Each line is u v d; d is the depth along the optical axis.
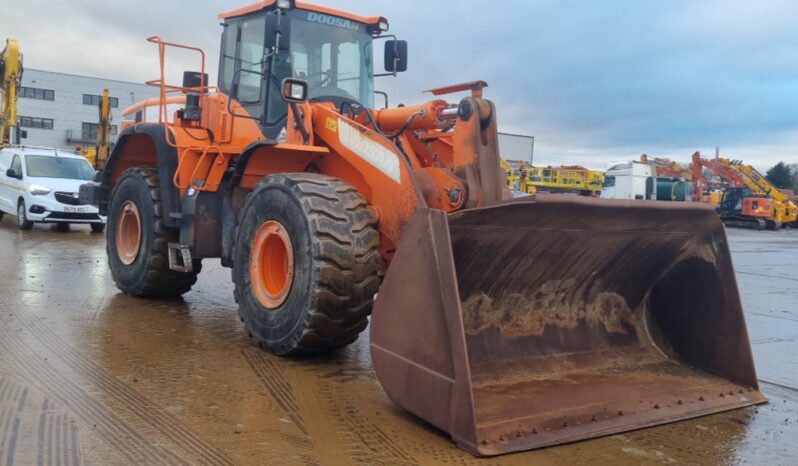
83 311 6.09
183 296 7.17
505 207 3.65
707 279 4.66
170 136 6.26
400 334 3.73
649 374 4.52
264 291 5.00
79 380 4.13
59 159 14.21
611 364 4.60
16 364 4.38
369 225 4.63
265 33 5.45
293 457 3.19
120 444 3.23
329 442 3.39
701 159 35.22
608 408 3.87
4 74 18.64
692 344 4.74
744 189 34.22
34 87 54.78
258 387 4.20
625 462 3.30
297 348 4.65
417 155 5.75
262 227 4.99
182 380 4.24
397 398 3.74
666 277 4.89
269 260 5.05
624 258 4.62
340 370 4.64
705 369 4.67
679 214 4.30
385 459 3.21
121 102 58.16
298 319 4.56
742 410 4.20
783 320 7.73
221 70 6.42
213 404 3.85
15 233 12.79
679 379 4.48
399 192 4.57
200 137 6.25
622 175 38.38
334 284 4.45
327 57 6.15
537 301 4.48
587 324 4.73
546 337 4.50
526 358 4.31
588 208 3.88
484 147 4.38
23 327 5.36
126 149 7.39
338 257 4.45
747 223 34.66
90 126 57.25
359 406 3.94
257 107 5.93
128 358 4.66
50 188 13.14
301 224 4.57
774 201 33.47
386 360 3.81
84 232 13.61
